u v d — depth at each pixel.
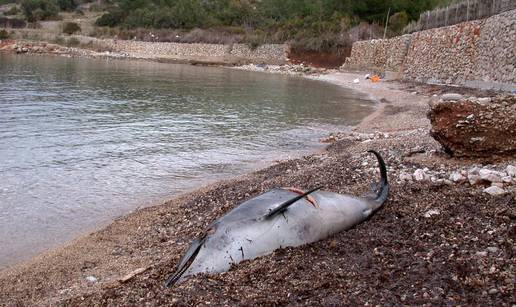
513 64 23.67
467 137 11.07
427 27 40.72
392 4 69.00
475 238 7.02
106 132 19.81
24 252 8.82
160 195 12.14
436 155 12.11
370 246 7.15
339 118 24.59
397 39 47.16
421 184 9.77
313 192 7.93
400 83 40.41
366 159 12.62
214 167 14.91
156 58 78.94
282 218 7.19
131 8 103.38
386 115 24.56
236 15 92.81
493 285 5.66
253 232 6.93
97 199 11.79
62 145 17.30
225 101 30.84
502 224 7.42
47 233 9.70
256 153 16.83
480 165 10.73
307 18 78.19
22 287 7.50
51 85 36.38
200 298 5.90
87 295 6.73
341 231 7.76
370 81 45.59
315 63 66.81
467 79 30.09
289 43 71.94
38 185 12.78
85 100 28.97
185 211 10.52
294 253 6.97
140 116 24.02
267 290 6.02
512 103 10.89
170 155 16.33
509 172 9.61
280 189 7.88
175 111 26.05
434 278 5.94
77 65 59.81
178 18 93.06
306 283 6.11
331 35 68.81
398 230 7.70
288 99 32.56
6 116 22.61
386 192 8.85
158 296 6.11
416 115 23.50
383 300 5.54
